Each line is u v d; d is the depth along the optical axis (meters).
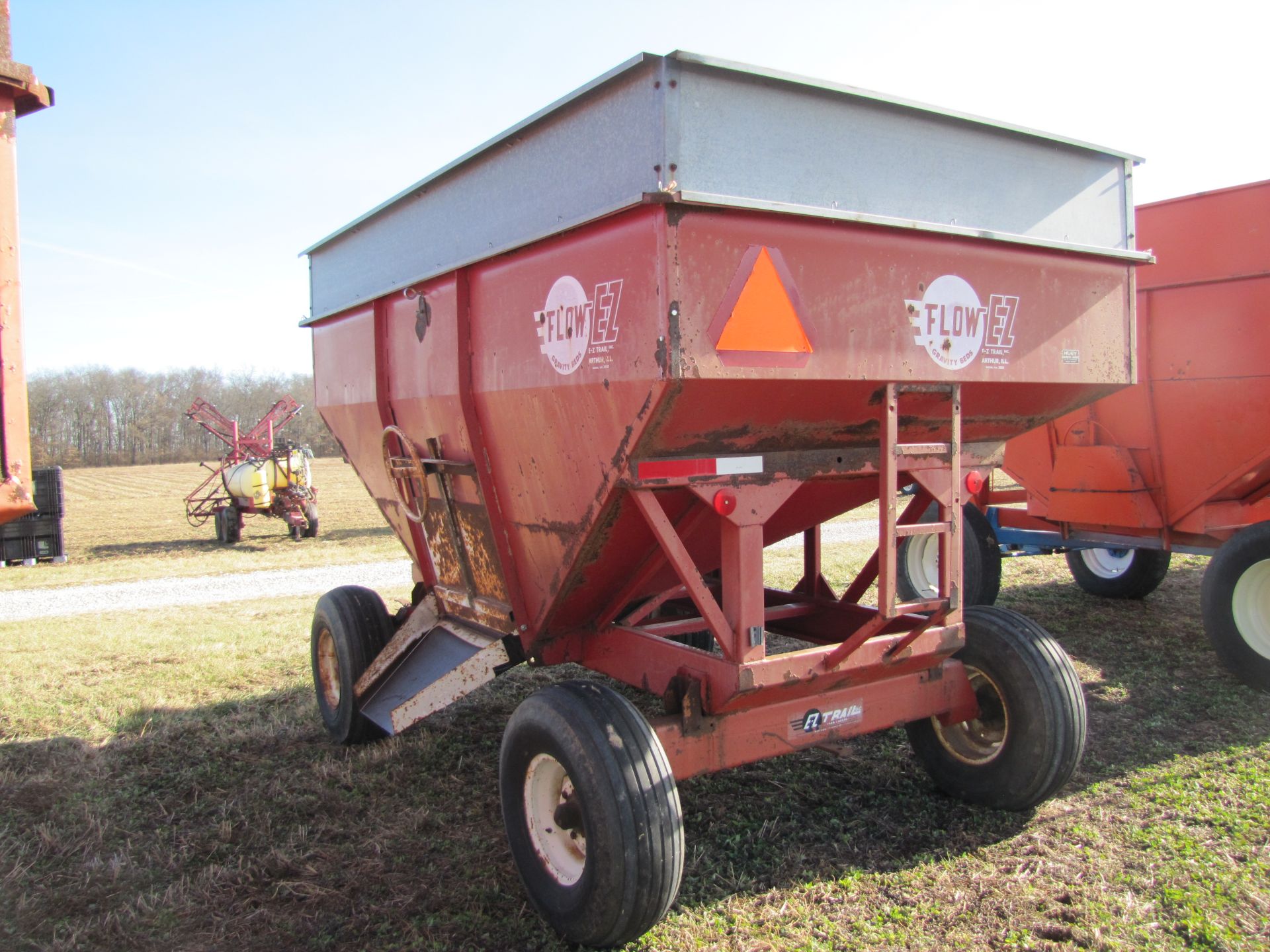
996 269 3.40
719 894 3.31
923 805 4.04
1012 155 3.47
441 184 4.01
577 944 3.03
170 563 14.46
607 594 3.91
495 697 5.90
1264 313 5.67
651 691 3.66
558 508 3.50
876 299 3.08
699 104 2.70
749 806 4.06
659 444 2.94
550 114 3.14
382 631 5.07
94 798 4.38
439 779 4.53
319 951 3.05
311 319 5.65
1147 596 8.34
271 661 7.06
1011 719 3.80
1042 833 3.73
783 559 11.48
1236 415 5.86
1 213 2.57
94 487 38.31
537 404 3.37
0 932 3.19
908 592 7.61
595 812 2.87
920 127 3.22
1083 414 6.78
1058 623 7.34
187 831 4.00
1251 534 5.42
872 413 3.31
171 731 5.34
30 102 2.68
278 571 13.18
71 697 6.14
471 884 3.48
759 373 2.80
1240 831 3.69
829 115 2.98
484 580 4.35
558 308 3.17
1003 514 7.75
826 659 3.32
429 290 4.11
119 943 3.11
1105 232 3.78
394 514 5.33
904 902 3.23
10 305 2.59
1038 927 3.04
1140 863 3.46
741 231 2.76
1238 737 4.75
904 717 3.79
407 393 4.45
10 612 10.16
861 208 3.07
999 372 3.44
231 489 17.44
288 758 4.91
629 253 2.77
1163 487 6.37
